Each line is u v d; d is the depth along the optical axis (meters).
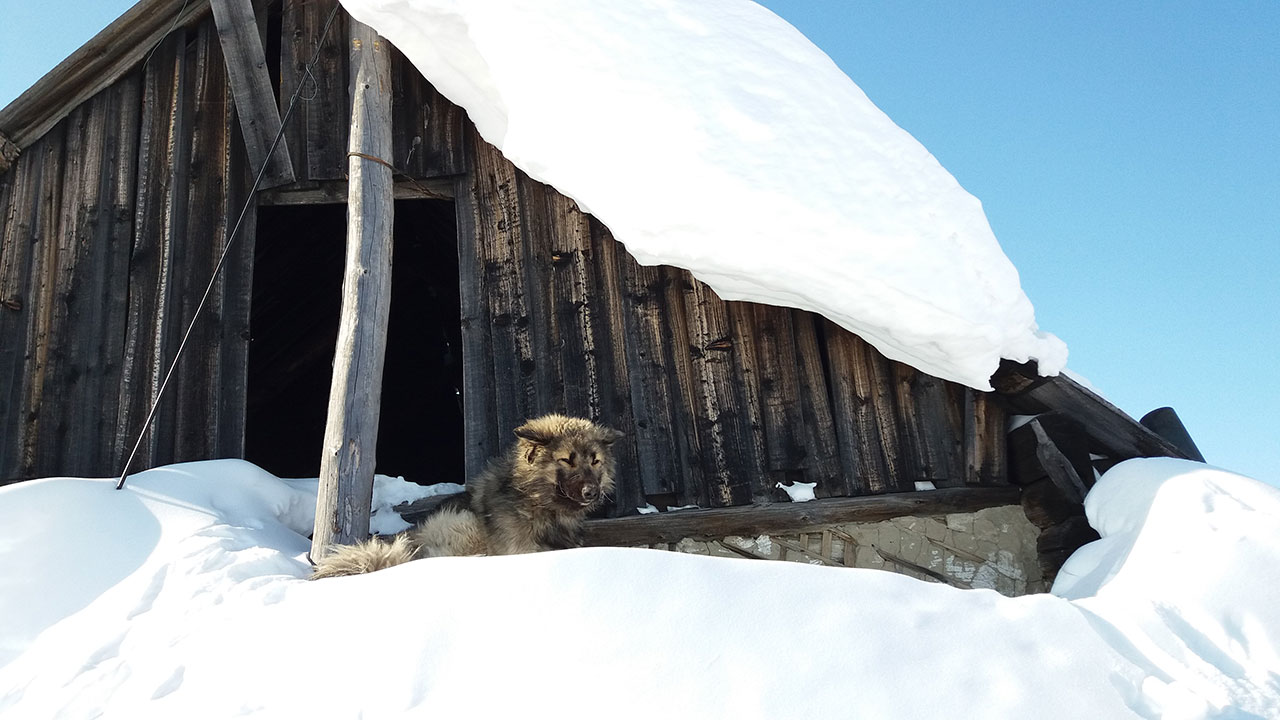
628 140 6.23
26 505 5.26
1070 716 3.19
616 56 6.37
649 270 7.52
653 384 7.26
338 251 11.14
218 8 7.58
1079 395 6.88
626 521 6.89
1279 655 3.82
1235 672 3.72
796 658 3.35
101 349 7.21
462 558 3.98
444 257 11.45
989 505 7.25
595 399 7.21
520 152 6.68
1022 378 6.84
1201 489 5.40
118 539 5.16
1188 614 4.16
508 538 5.90
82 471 6.95
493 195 7.67
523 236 7.57
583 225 7.62
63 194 7.59
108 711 3.46
